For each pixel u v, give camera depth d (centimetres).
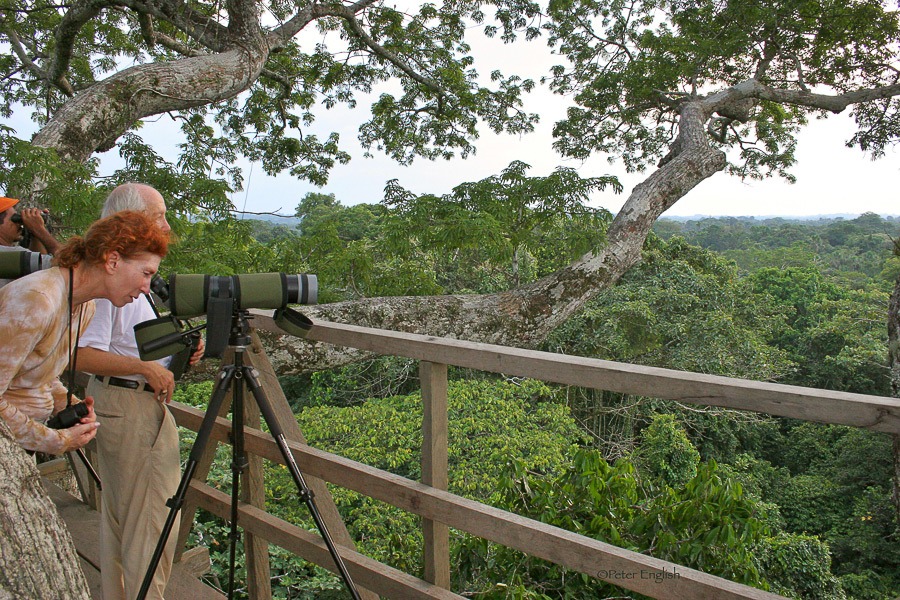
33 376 151
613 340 1673
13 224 244
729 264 2530
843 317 2720
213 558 528
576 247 707
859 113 1112
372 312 570
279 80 990
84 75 984
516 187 774
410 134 1130
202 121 988
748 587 123
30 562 91
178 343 159
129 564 185
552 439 1013
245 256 734
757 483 1934
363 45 1006
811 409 113
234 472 175
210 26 714
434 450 171
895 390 545
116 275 146
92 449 277
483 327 622
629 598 267
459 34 1029
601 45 1192
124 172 647
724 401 123
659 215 830
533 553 150
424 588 172
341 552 192
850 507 1842
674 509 264
